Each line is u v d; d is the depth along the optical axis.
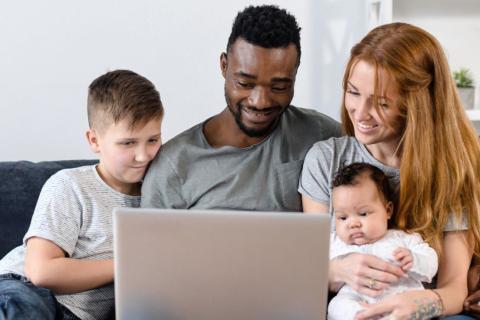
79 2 2.04
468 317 1.29
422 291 1.29
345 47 2.12
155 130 1.48
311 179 1.50
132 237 1.10
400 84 1.34
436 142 1.40
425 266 1.32
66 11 2.04
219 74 2.12
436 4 2.07
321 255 1.10
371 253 1.37
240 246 1.10
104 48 2.07
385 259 1.35
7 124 2.07
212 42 2.10
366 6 2.09
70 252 1.45
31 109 2.07
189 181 1.52
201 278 1.12
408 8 2.08
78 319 1.45
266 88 1.44
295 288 1.12
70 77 2.07
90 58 2.07
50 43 2.05
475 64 2.11
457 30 2.10
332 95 2.14
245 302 1.13
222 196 1.52
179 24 2.09
